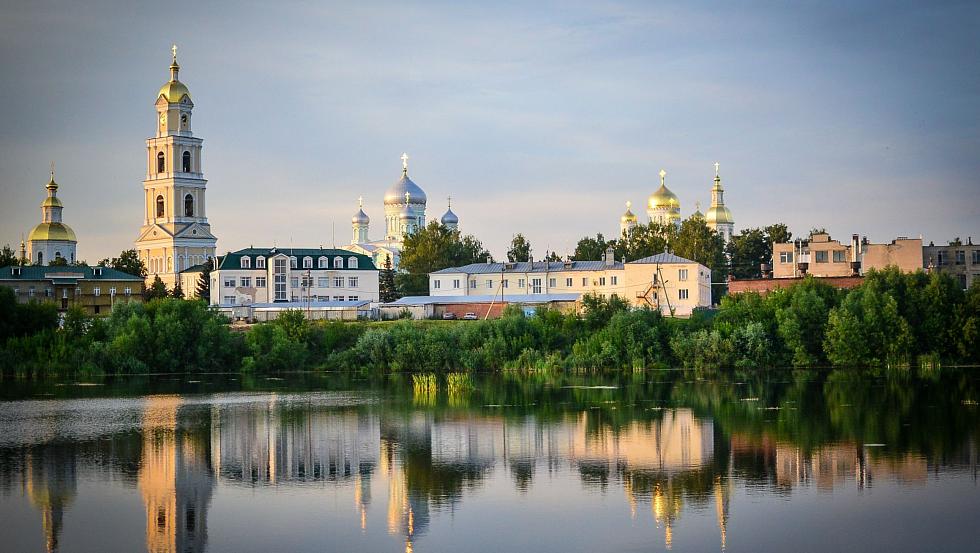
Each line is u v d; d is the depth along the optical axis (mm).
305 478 95188
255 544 77062
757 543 76000
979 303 170000
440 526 80500
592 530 79125
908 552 74062
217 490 91312
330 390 151750
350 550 75500
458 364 172875
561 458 101375
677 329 174000
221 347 178125
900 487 89312
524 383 156250
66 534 79625
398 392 148750
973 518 80938
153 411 131625
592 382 156125
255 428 118812
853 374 159500
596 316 180000
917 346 169500
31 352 172750
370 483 93062
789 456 100688
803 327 169875
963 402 129250
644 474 94750
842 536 77250
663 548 75250
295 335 184375
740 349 168250
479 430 115938
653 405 131750
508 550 75125
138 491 91062
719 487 90062
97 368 171000
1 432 116812
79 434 115625
